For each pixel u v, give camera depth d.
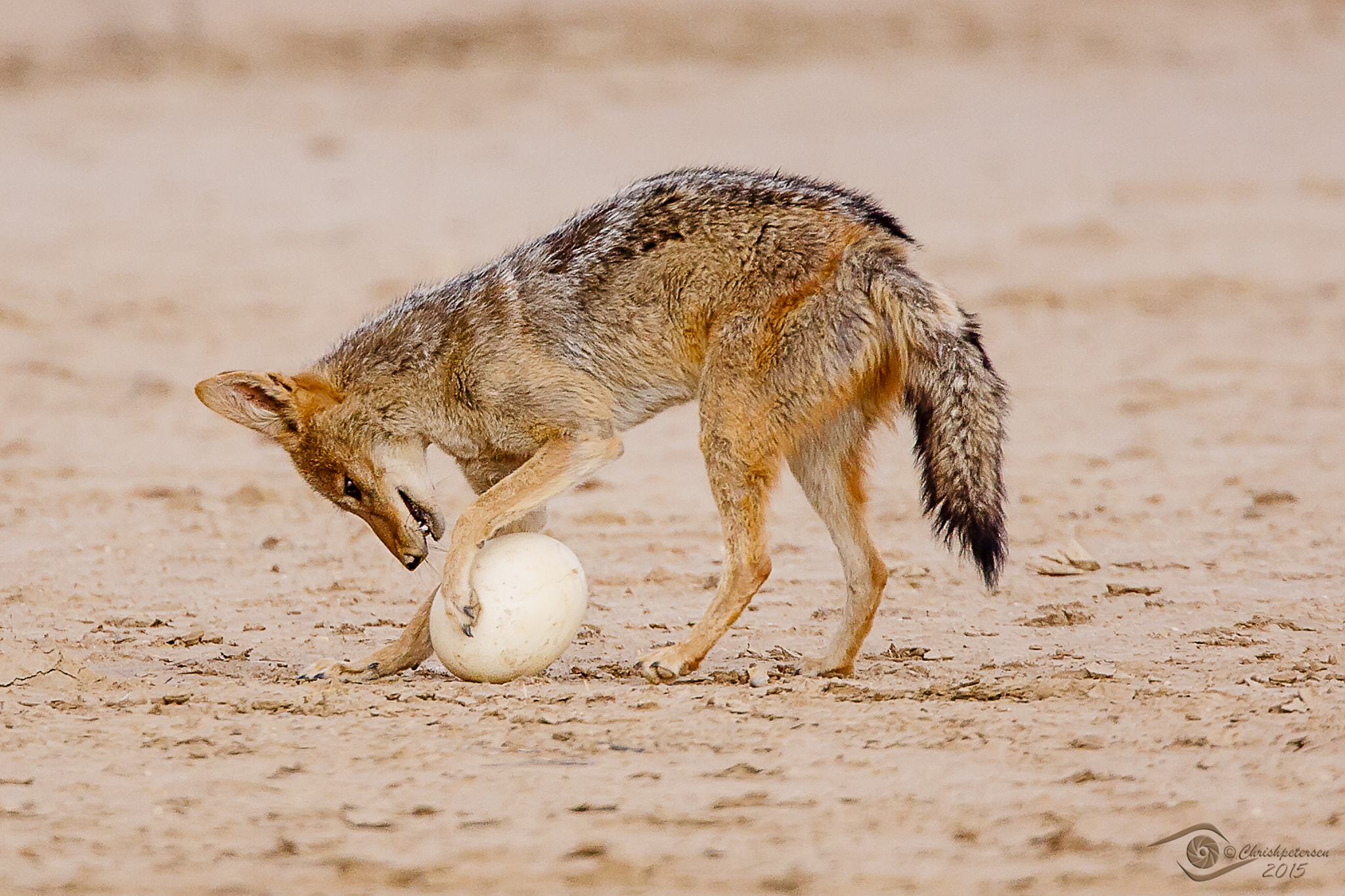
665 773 15.67
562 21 109.38
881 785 15.23
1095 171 75.56
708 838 13.85
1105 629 22.88
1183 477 33.62
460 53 104.50
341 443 22.16
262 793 15.16
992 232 63.72
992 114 89.62
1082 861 13.25
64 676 19.59
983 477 19.88
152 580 26.67
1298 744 16.23
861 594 20.88
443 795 15.06
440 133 87.25
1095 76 97.94
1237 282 54.91
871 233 20.72
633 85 97.00
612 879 12.92
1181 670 20.06
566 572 19.92
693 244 20.91
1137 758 16.00
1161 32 107.44
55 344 48.75
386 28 109.56
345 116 91.56
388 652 20.89
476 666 19.47
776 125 87.88
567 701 18.61
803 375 20.38
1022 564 27.12
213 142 85.94
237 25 111.94
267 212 70.31
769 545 28.39
